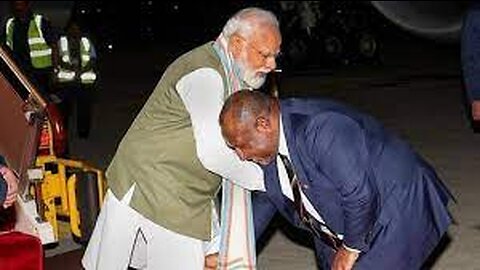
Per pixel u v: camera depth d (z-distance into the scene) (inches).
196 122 182.1
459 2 1122.7
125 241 191.8
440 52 975.0
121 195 190.7
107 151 463.5
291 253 290.2
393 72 792.9
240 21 180.1
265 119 169.0
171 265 190.9
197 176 188.4
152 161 188.1
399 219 174.9
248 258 191.6
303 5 844.0
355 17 862.5
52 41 404.2
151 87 754.2
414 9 1120.8
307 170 172.4
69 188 281.1
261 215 195.9
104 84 781.9
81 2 1206.3
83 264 199.8
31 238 199.0
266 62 180.5
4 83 261.4
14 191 177.0
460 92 644.7
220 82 181.9
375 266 175.9
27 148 257.0
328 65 848.3
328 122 170.4
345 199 170.4
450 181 372.5
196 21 1264.8
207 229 191.6
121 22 1236.5
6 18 401.7
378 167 173.8
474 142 456.8
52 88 407.8
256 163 178.2
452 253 280.5
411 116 550.3
